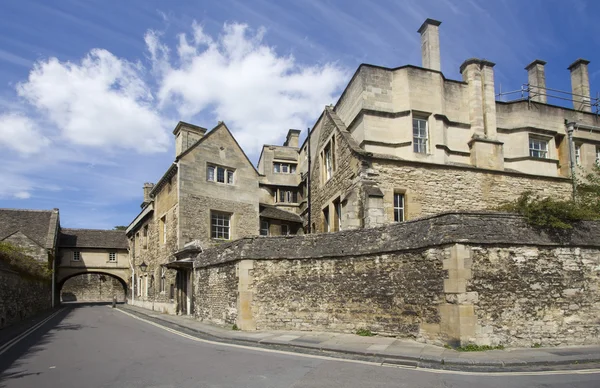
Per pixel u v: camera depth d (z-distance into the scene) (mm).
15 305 21703
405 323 12250
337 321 13727
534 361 9328
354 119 19547
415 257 12156
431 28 20375
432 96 19281
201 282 19250
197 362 9781
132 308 32219
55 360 10406
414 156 18594
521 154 20828
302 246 14820
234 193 26094
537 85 23484
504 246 11336
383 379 8023
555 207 11711
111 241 44219
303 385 7570
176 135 27641
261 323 14820
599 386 7500
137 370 9000
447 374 8492
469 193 18500
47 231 37188
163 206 27203
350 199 17531
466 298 10828
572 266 11742
